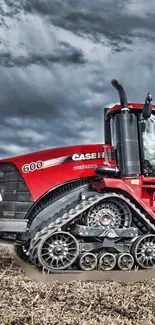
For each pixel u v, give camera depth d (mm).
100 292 5020
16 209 7559
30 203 7516
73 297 4762
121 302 4598
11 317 3777
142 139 7828
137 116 7898
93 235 7152
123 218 7461
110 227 7336
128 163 7594
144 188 7703
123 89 7719
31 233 7422
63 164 7660
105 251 7273
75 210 7203
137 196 7543
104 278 6590
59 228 6984
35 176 7613
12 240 7523
